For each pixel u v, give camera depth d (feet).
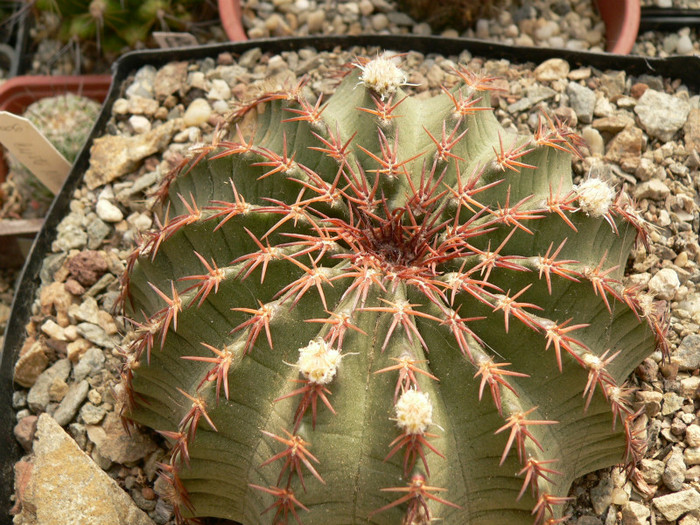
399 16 1.24
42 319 0.94
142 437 0.86
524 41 1.22
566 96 1.06
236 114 0.90
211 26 1.28
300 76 1.10
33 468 0.83
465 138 0.79
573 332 0.73
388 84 0.78
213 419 0.69
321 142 0.77
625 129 1.02
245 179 0.78
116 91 1.10
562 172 0.88
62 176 1.08
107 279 0.96
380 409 0.65
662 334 0.79
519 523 0.70
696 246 0.95
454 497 0.68
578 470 0.78
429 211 0.74
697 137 1.02
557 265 0.70
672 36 1.22
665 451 0.85
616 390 0.71
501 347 0.70
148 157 1.04
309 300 0.68
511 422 0.65
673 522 0.82
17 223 1.10
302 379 0.66
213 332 0.72
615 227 0.78
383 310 0.65
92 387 0.89
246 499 0.73
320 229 0.70
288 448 0.64
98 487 0.81
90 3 1.21
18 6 1.37
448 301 0.70
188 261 0.78
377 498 0.66
